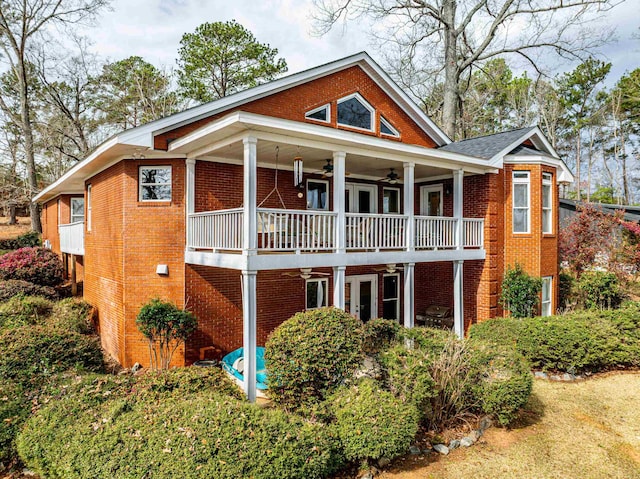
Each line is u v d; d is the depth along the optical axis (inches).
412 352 261.3
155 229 384.2
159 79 1063.6
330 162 415.8
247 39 995.3
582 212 605.3
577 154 1401.3
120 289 394.6
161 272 378.6
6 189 1056.2
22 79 989.2
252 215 296.8
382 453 209.3
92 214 507.8
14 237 1046.4
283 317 438.3
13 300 454.6
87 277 540.7
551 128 1362.0
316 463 186.9
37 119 1096.2
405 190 403.9
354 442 209.2
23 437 203.3
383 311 534.3
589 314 416.8
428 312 515.2
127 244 385.1
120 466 169.3
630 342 386.0
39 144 1098.1
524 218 482.9
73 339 294.2
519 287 460.4
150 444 177.5
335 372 245.8
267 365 258.4
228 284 402.6
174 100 1053.2
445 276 517.0
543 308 497.7
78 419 209.6
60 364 270.8
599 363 372.5
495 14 805.9
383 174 508.1
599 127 1401.3
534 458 236.5
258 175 424.5
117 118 1141.7
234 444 176.9
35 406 228.2
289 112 425.7
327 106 454.3
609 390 339.0
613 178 1453.0
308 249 329.4
